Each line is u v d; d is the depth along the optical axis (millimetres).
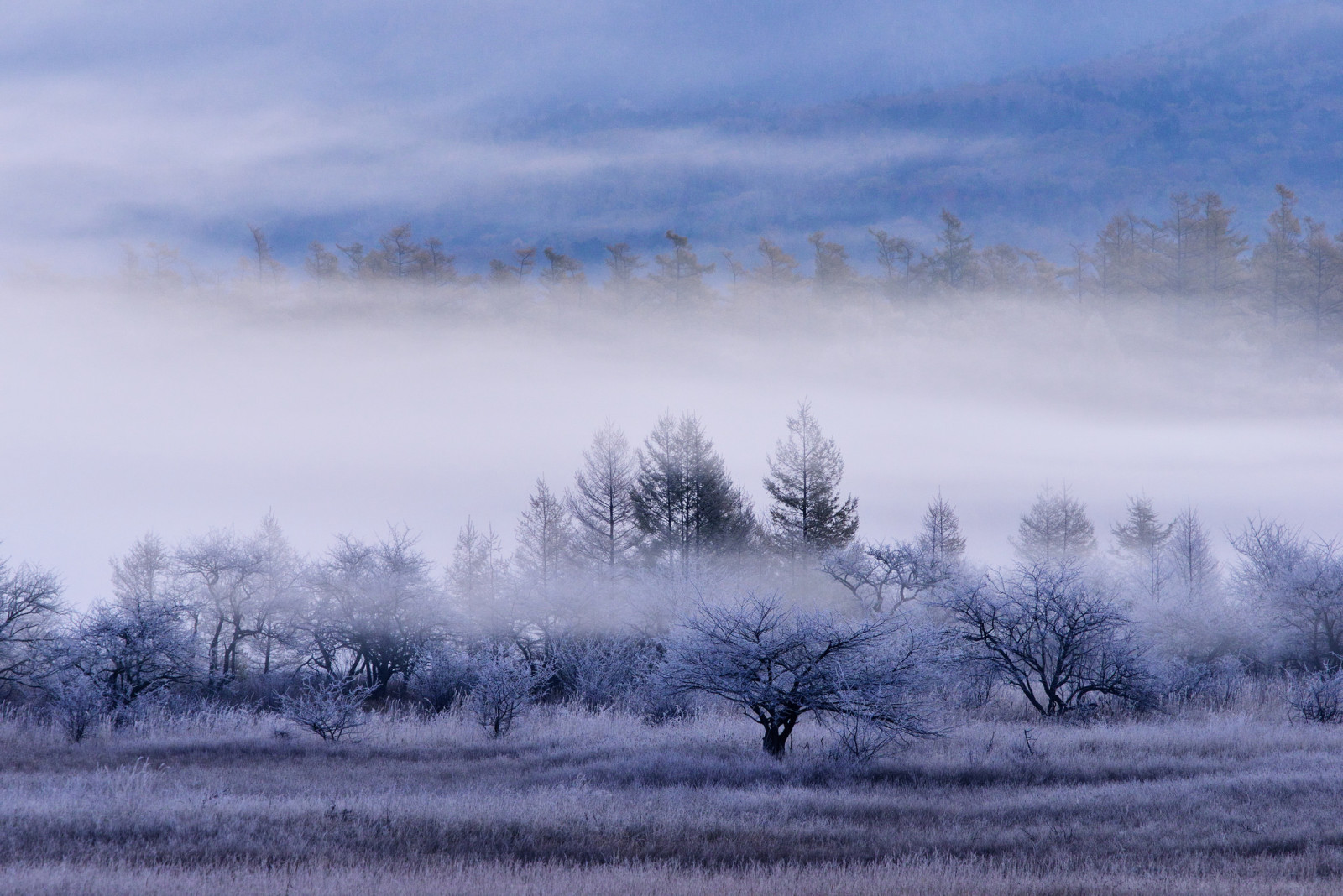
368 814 17188
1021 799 18922
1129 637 33125
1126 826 16688
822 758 24062
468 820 16859
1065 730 28078
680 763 23047
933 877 13539
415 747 28656
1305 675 32750
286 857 14578
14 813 16438
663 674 26344
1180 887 12930
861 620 25469
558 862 14906
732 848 15555
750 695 24375
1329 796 17938
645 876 13562
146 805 17797
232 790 20750
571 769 23031
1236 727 26750
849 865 14602
